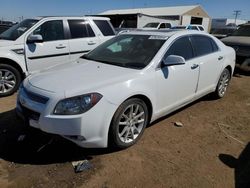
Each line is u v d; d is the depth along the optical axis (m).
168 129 4.06
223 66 5.23
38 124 2.99
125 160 3.18
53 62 6.18
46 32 6.06
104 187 2.72
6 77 5.60
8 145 3.45
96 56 4.25
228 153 3.44
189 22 39.00
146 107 3.57
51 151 3.32
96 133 3.00
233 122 4.46
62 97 2.89
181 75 4.04
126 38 4.41
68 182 2.77
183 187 2.76
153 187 2.74
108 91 3.05
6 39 5.80
